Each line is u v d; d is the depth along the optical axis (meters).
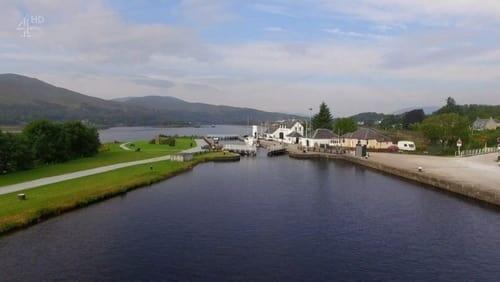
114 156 114.81
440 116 142.88
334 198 61.97
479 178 70.81
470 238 42.44
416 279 32.62
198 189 68.81
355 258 36.91
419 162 99.38
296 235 43.34
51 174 76.50
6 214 46.03
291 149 149.38
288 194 65.00
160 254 37.44
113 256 36.75
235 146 146.25
